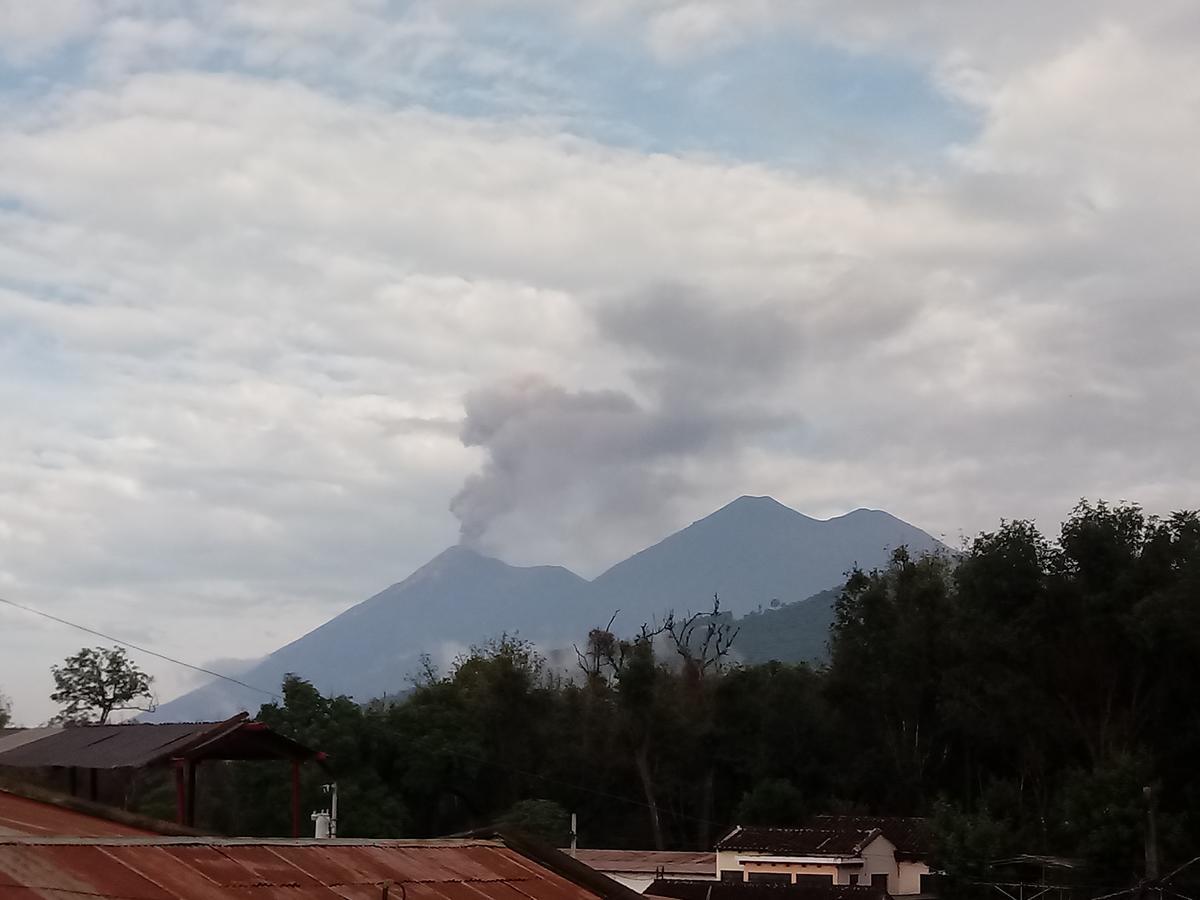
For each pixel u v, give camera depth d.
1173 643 53.16
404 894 13.57
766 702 72.88
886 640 68.06
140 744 22.20
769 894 47.06
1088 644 55.53
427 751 62.66
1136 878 47.25
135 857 12.22
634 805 70.81
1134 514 56.38
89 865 11.48
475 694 71.50
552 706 71.44
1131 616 53.03
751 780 71.38
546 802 63.03
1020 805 57.94
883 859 55.81
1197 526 56.19
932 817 57.91
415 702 69.06
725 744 71.94
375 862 15.21
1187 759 55.47
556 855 18.45
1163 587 54.03
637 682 69.88
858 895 46.38
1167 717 55.88
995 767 67.00
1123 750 53.09
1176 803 54.66
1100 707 56.66
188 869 12.38
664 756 71.25
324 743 57.47
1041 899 51.19
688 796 71.75
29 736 24.75
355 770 59.22
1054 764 58.97
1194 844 51.91
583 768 69.88
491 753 67.75
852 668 69.56
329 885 13.60
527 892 16.36
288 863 13.99
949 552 70.88
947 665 65.25
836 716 71.62
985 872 52.31
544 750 69.50
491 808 66.38
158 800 43.94
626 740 70.19
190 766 22.64
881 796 70.19
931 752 68.38
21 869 10.71
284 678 62.31
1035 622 55.84
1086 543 55.25
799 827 62.78
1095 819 49.91
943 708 62.31
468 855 17.38
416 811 63.94
